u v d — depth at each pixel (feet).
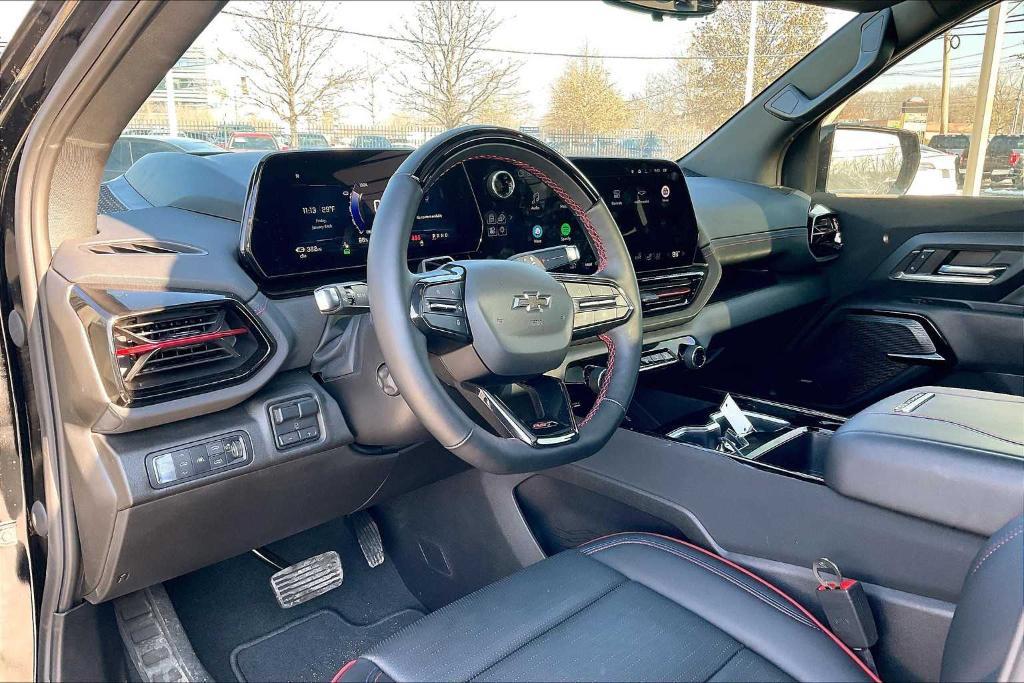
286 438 4.43
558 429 3.88
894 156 8.05
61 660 4.29
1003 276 7.16
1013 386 7.21
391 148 5.12
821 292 8.34
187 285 4.19
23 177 3.65
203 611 5.60
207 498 4.23
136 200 5.14
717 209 7.54
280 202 4.66
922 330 7.64
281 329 4.51
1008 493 3.30
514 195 5.79
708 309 7.19
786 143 8.71
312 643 5.49
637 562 3.84
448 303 3.57
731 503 4.22
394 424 4.51
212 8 2.84
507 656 3.17
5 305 3.89
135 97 3.43
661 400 6.15
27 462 4.09
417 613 5.91
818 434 5.06
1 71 3.28
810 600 3.88
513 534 5.34
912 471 3.56
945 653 2.96
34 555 4.23
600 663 3.10
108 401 3.78
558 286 3.91
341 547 6.40
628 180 6.68
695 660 3.11
